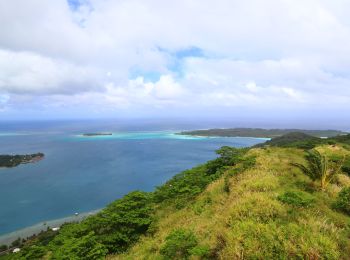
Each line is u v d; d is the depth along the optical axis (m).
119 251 13.77
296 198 9.69
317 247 7.05
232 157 21.75
